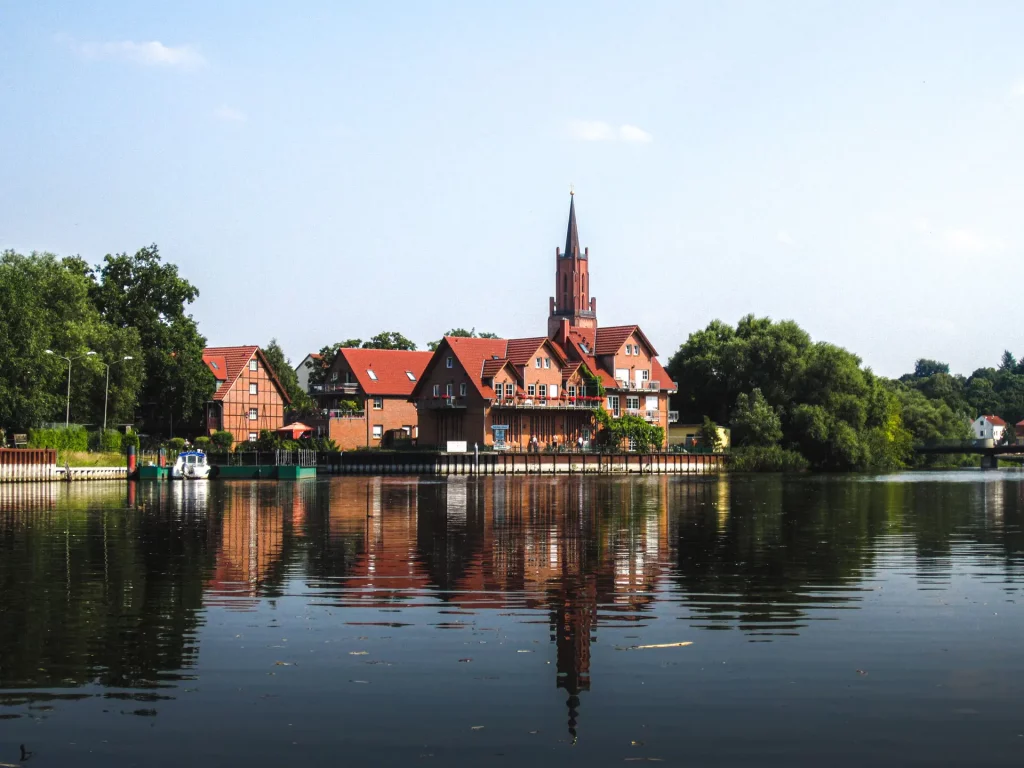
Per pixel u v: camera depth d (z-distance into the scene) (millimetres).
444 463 105000
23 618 21594
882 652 18734
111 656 18516
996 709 15648
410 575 27406
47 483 81750
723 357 139875
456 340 113625
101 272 107812
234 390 117125
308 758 13945
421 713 15547
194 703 16016
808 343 139750
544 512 49625
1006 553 32125
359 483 83875
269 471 93688
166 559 30734
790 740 14484
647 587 25438
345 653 18672
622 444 118438
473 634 20125
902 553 32250
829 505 56062
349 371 122688
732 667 17766
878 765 13680
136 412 118125
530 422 114000
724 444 126188
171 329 106938
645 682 16953
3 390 80625
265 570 28312
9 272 88688
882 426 133250
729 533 38781
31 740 14562
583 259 160500
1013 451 134375
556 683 16906
